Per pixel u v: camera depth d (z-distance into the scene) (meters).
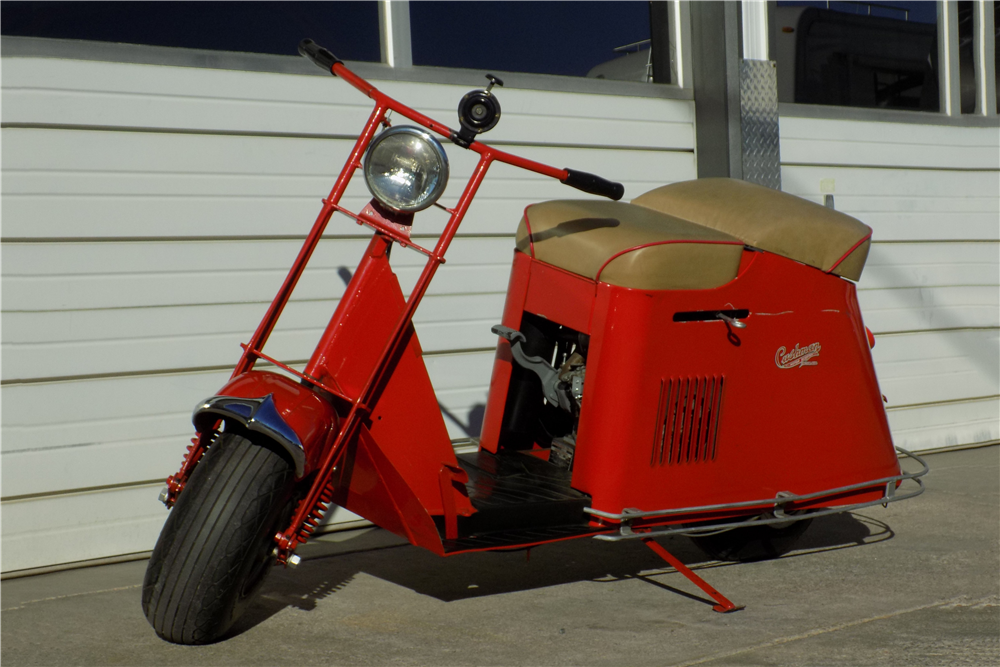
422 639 2.36
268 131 3.42
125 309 3.20
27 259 3.04
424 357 3.76
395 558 3.14
